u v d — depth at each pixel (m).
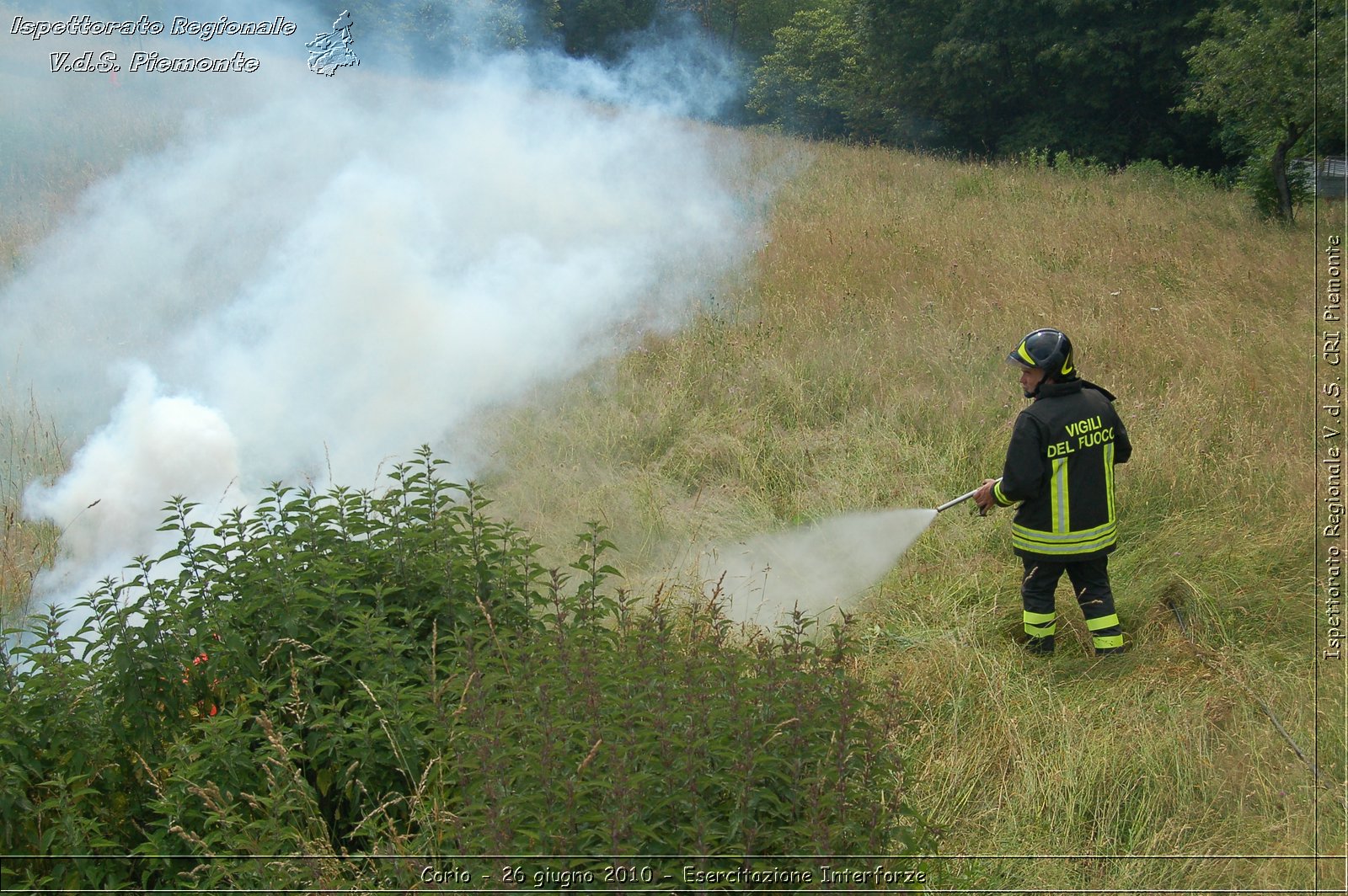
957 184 17.39
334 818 3.58
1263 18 15.31
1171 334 9.12
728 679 3.22
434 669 3.62
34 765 3.35
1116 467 6.52
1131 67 28.70
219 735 3.37
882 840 3.07
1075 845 3.78
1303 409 7.39
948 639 4.94
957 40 30.66
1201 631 5.14
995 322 9.42
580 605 4.22
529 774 2.93
